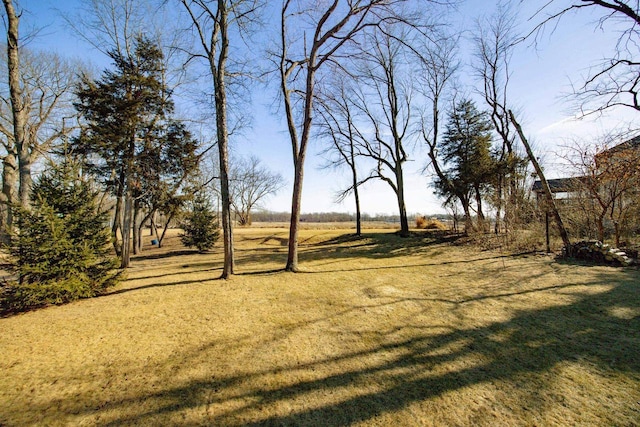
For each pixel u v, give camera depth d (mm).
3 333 4508
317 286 7082
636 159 8359
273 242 22766
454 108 17578
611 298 5340
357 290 6645
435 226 23828
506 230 12094
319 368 3400
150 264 13180
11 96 7676
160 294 6629
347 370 3344
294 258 8992
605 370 3174
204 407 2740
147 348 3971
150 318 5109
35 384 3148
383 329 4473
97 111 12516
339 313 5199
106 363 3586
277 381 3150
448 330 4363
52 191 6309
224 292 6691
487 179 15234
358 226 20297
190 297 6344
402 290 6570
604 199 10336
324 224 38250
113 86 12781
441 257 11164
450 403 2721
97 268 6734
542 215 12500
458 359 3521
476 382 3045
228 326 4703
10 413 2682
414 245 14789
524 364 3361
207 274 9070
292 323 4785
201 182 19547
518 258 9828
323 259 11852
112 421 2570
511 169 14500
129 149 12953
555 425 2400
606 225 11656
